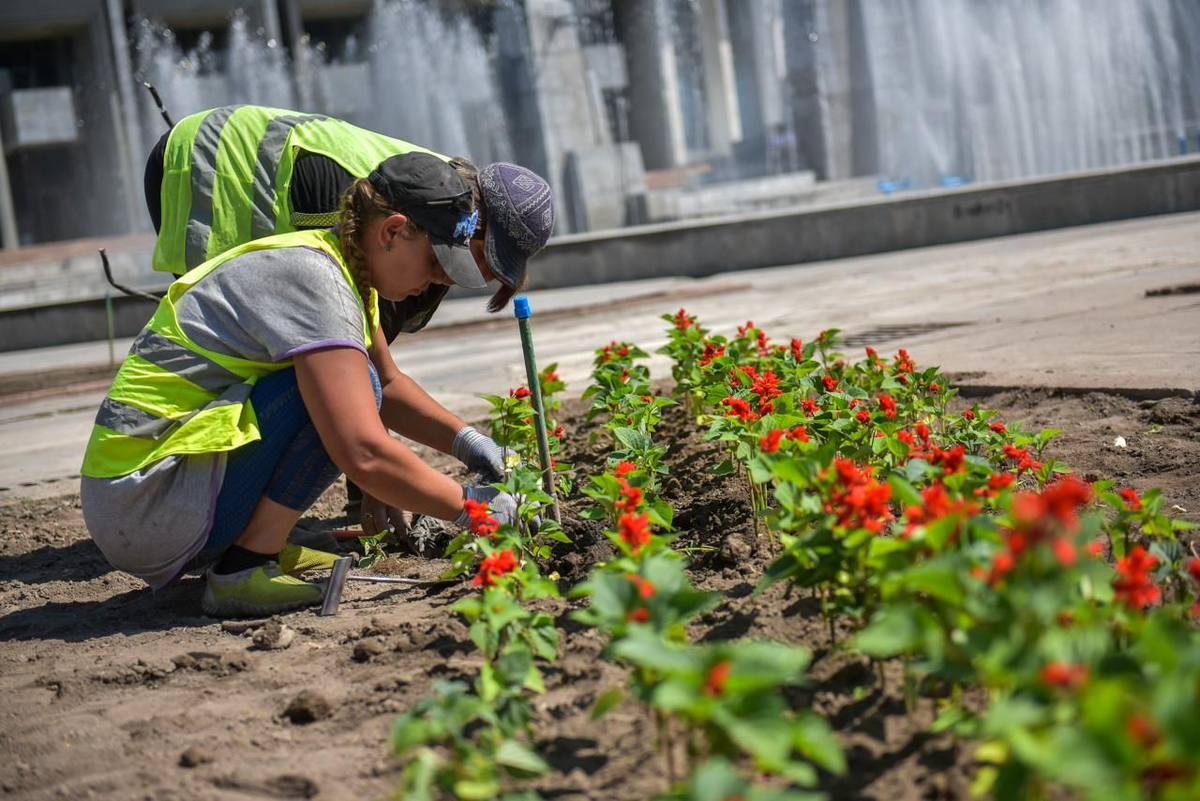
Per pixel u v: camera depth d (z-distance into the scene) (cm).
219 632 338
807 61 3156
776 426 338
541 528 339
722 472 352
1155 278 1023
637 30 3456
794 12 3172
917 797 195
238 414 336
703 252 1902
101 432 343
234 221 387
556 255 1881
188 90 2961
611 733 232
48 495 597
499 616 243
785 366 445
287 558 377
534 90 2898
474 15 3206
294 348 328
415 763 185
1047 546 168
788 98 3244
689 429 525
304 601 351
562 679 263
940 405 450
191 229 389
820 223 1906
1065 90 3014
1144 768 132
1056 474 395
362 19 3225
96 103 2967
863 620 237
